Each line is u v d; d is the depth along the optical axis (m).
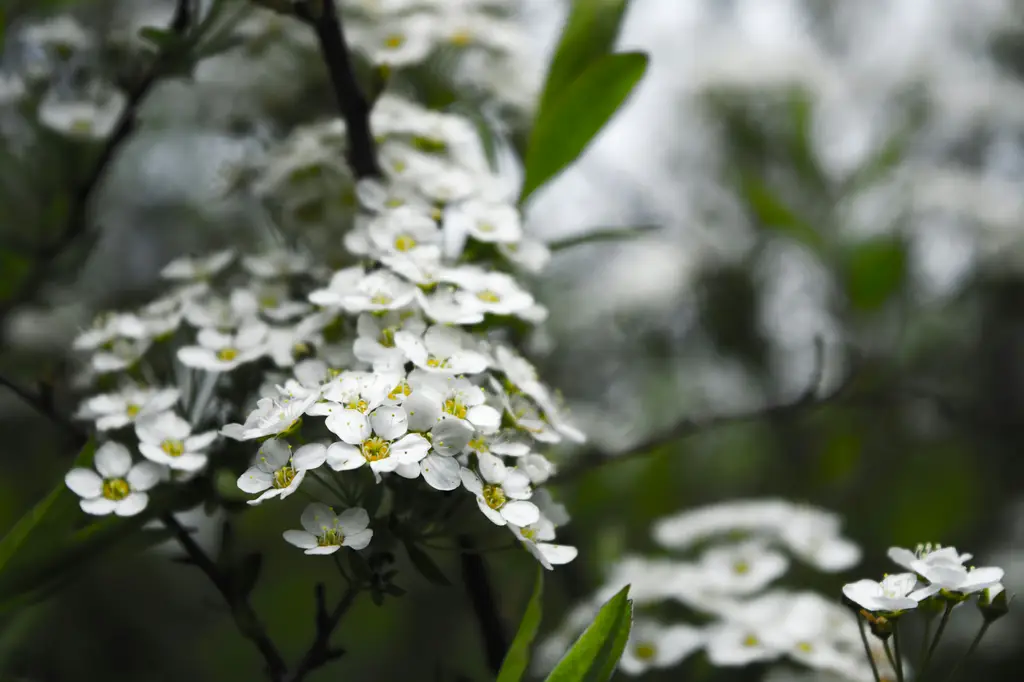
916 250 0.53
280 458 0.29
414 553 0.30
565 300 0.49
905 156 0.59
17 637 0.34
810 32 0.65
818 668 0.34
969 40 0.66
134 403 0.31
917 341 0.52
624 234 0.34
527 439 0.31
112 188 0.46
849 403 0.40
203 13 0.37
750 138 0.57
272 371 0.32
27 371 0.37
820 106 0.59
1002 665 0.41
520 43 0.36
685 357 0.53
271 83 0.37
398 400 0.30
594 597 0.36
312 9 0.32
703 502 0.46
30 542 0.30
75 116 0.35
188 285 0.33
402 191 0.33
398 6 0.35
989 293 0.54
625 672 0.34
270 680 0.30
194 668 0.43
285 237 0.34
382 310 0.31
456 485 0.29
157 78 0.35
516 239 0.32
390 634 0.43
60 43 0.36
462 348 0.31
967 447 0.49
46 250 0.35
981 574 0.29
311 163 0.34
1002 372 0.53
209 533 0.36
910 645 0.41
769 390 0.50
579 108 0.33
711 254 0.53
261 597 0.42
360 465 0.29
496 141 0.36
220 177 0.36
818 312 0.53
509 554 0.36
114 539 0.30
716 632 0.34
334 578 0.42
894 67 0.62
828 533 0.37
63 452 0.33
